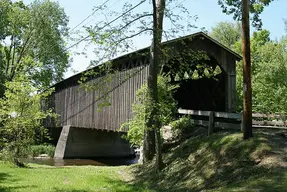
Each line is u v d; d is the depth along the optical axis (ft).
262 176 25.09
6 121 47.70
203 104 64.34
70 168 47.11
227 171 28.84
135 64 57.72
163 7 38.47
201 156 34.68
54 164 69.00
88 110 76.69
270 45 74.74
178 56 44.93
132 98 57.93
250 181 24.81
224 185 26.32
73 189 29.04
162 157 40.88
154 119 36.50
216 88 60.64
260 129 39.06
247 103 32.17
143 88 42.19
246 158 28.91
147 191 28.96
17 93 47.47
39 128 52.85
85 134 87.15
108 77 38.75
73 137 85.20
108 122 66.80
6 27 112.57
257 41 107.04
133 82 57.93
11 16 109.40
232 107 56.95
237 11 45.57
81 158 84.38
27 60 64.13
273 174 24.72
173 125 43.19
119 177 39.63
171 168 36.32
